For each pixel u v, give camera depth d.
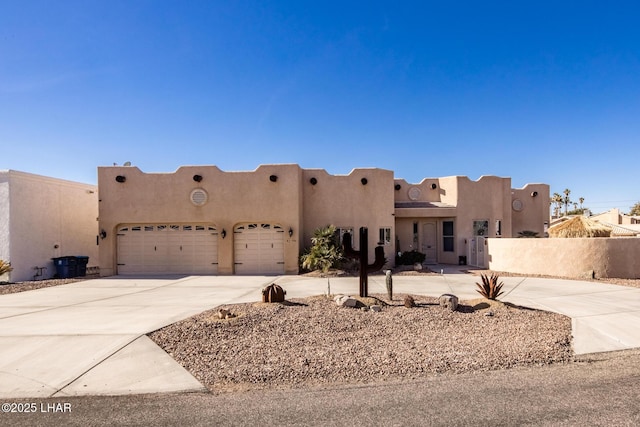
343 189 19.91
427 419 4.15
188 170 18.47
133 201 18.47
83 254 20.77
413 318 8.53
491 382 5.17
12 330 7.72
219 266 18.23
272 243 18.52
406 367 5.71
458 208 21.73
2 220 16.44
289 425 4.07
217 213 18.33
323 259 17.30
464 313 9.04
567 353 6.33
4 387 5.14
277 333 7.43
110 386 5.16
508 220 23.09
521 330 7.64
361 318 8.49
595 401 4.55
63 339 7.07
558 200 68.31
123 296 12.18
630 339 7.10
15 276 16.56
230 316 8.48
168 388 5.09
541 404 4.48
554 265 16.20
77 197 20.42
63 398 4.82
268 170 18.38
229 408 4.49
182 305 10.43
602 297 11.26
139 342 6.89
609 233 17.19
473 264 20.61
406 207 21.83
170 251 18.61
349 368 5.70
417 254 19.31
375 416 4.24
